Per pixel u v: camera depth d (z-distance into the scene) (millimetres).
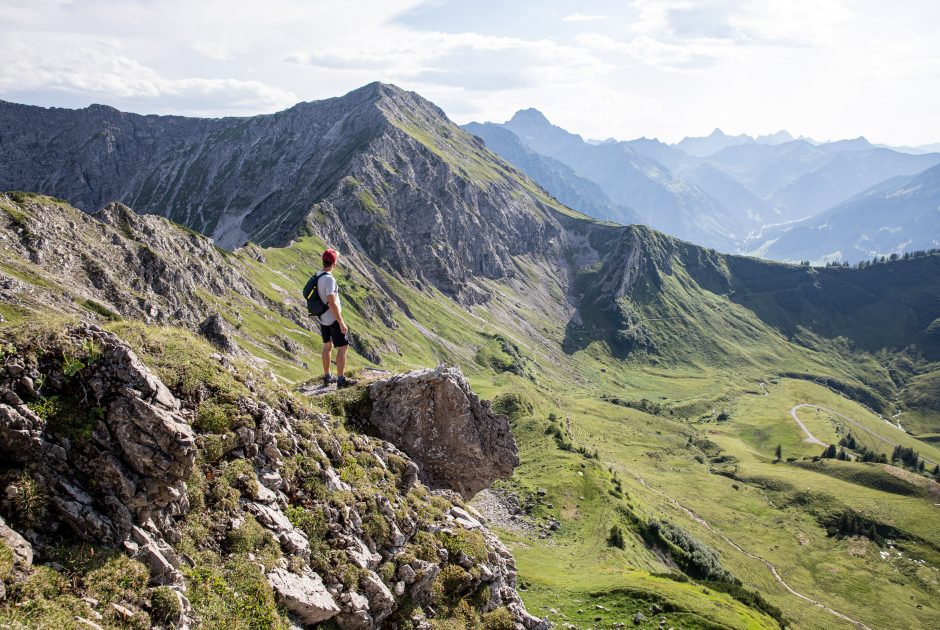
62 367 12367
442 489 26594
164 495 12273
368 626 15367
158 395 13000
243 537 13742
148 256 173125
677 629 58344
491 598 19891
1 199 148000
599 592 66188
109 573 10719
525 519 120500
